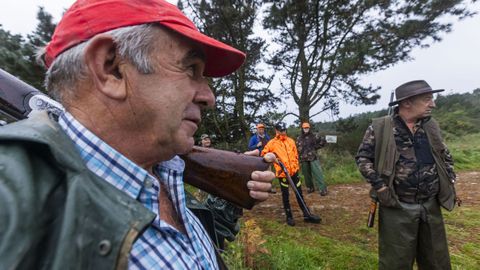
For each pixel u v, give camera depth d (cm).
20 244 40
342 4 1105
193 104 68
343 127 1290
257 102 1234
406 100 246
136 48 59
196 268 70
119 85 60
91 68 59
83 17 58
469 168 966
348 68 1062
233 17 1082
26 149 47
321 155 1069
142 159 67
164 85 62
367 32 1135
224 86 1118
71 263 42
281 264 300
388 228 250
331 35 1181
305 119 1211
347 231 445
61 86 62
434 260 246
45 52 66
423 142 248
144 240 62
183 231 80
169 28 62
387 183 249
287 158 477
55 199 46
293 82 1244
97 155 60
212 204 119
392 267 246
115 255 44
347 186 777
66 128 61
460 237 415
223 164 104
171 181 83
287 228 456
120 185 61
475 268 326
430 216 245
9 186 42
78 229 44
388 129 252
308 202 621
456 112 2342
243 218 511
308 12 1100
